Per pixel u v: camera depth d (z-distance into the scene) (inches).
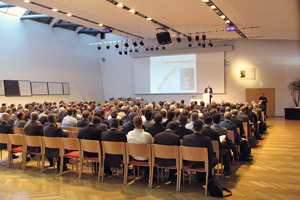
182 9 347.6
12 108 317.7
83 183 182.2
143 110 257.8
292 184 175.5
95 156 193.0
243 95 641.6
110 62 764.6
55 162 231.8
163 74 697.6
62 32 640.4
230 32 504.4
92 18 430.3
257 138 336.5
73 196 158.9
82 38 706.8
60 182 184.5
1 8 497.4
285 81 617.0
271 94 625.3
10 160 227.1
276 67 621.9
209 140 157.3
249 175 195.0
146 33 563.8
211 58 653.3
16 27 529.3
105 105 391.9
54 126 203.0
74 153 204.7
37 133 212.8
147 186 175.0
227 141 195.2
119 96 757.3
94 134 190.9
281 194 158.2
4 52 503.2
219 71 647.8
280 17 355.6
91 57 739.4
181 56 679.1
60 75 627.5
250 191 163.3
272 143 312.7
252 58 634.2
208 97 488.4
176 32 520.4
